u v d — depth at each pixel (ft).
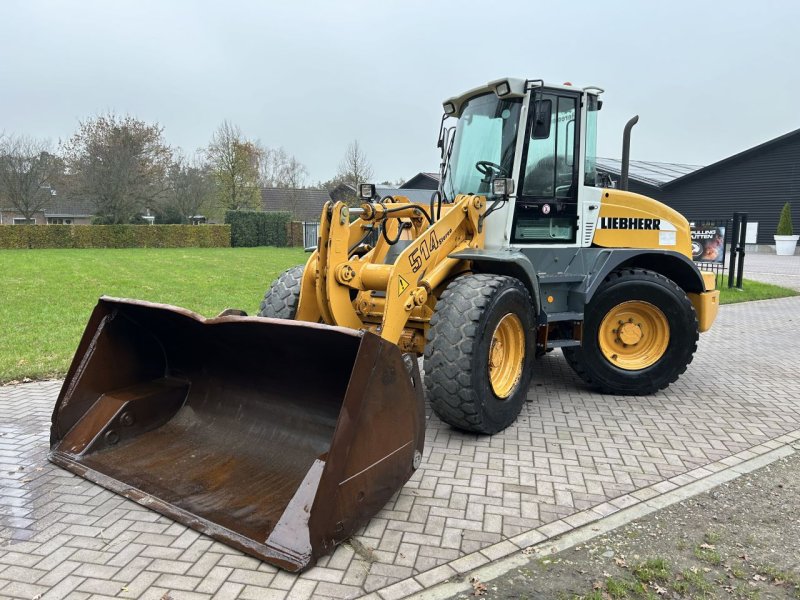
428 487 11.55
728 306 38.09
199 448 12.01
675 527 10.27
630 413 16.15
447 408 13.32
